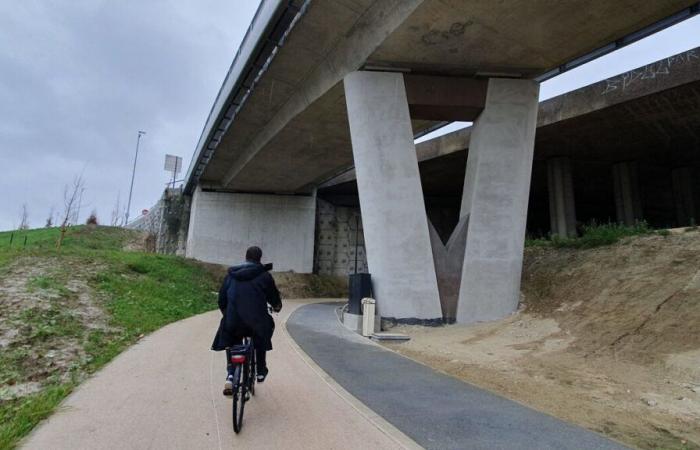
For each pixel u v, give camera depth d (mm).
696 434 4883
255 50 16000
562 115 20203
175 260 27359
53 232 34000
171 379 6281
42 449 3814
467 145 25125
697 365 6906
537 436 4414
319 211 38344
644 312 9352
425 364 8234
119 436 4129
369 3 13148
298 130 21641
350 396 5680
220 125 24078
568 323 10750
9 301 10461
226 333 4625
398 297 13469
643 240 12523
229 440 4078
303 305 22453
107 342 9172
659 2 11836
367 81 14680
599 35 13281
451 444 4141
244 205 35375
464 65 14711
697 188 26422
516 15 12312
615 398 6207
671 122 20047
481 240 14008
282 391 5820
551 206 25953
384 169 14094
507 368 8086
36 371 7316
